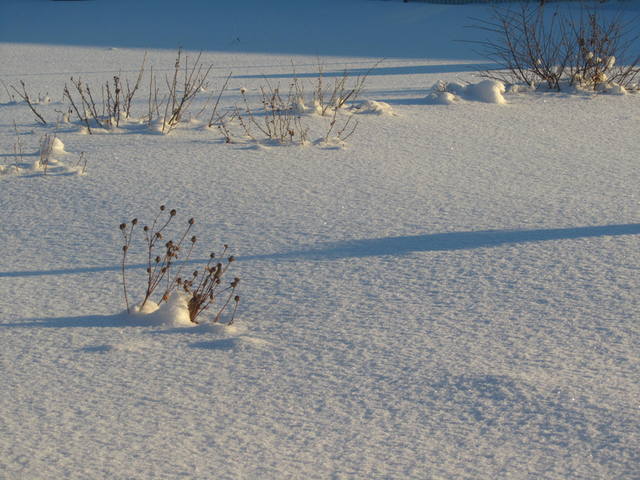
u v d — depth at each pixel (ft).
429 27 102.32
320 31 99.86
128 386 14.65
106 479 11.82
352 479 11.80
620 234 22.21
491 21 102.94
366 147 33.22
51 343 16.40
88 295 18.97
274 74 61.05
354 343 16.21
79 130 37.11
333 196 26.27
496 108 41.93
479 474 11.89
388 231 22.94
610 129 36.58
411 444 12.71
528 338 16.24
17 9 138.41
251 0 141.49
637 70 48.73
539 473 11.87
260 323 17.35
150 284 18.40
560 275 19.44
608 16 95.86
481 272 19.79
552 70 48.49
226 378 14.93
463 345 15.99
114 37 95.71
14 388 14.58
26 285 19.61
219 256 21.27
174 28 104.68
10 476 11.89
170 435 13.03
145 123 38.52
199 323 17.48
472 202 25.49
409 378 14.74
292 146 33.37
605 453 12.30
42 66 69.97
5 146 34.14
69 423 13.41
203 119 39.47
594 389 14.14
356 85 52.26
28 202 26.22
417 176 28.63
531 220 23.65
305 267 20.39
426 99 44.42
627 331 16.46
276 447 12.67
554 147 33.14
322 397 14.21
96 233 23.18
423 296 18.47
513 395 13.99
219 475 11.91
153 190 27.04
